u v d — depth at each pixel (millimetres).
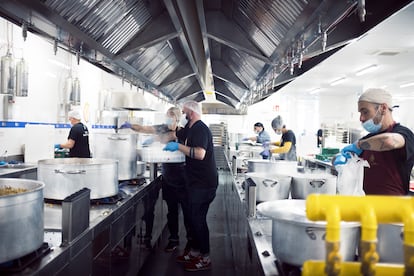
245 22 2371
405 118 9562
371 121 1651
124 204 2180
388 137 1476
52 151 4133
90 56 2426
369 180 1698
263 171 2383
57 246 1356
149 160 3234
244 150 4375
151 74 3771
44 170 1905
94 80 6629
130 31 2369
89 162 2281
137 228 2625
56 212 1846
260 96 4785
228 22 2545
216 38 2566
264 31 2252
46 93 4785
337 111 11570
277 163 2371
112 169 2041
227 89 6652
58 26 1746
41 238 1236
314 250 1064
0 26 3715
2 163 3568
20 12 1568
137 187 2838
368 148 1594
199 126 3051
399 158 1584
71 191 1877
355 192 1768
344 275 715
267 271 1187
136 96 5320
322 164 5363
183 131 3463
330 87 9609
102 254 1768
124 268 2232
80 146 4211
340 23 1848
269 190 1910
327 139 7344
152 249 3410
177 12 2176
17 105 4062
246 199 2002
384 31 4270
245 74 4004
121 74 3330
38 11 1556
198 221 3145
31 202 1160
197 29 3926
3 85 3164
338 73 7402
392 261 1000
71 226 1391
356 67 6727
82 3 1788
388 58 5879
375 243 673
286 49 2119
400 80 8102
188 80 5809
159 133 3889
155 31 2459
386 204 693
